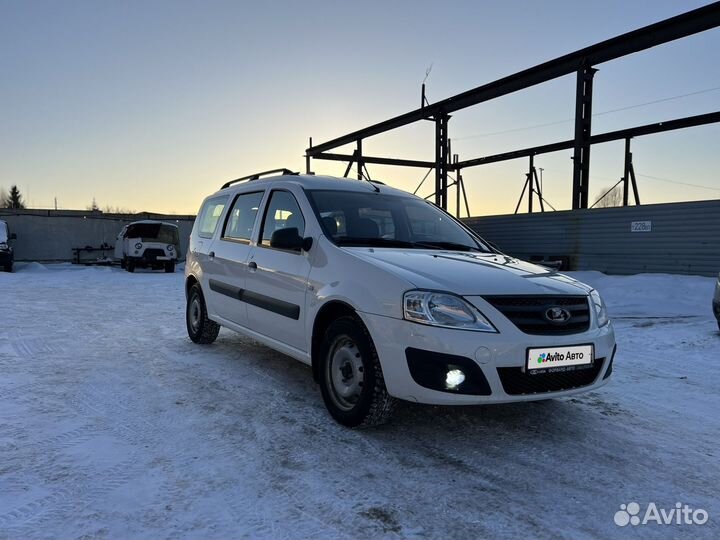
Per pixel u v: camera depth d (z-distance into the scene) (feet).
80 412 12.31
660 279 43.34
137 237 65.98
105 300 35.68
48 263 81.25
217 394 13.89
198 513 7.95
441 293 10.12
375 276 11.02
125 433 11.05
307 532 7.52
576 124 54.24
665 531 7.79
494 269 11.68
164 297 38.01
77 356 18.15
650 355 19.98
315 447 10.51
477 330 9.83
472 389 9.75
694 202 45.75
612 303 35.91
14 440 10.57
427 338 9.87
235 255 16.87
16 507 7.98
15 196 265.13
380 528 7.68
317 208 13.91
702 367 18.11
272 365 17.04
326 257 12.61
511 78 58.49
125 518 7.77
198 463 9.66
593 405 13.67
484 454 10.40
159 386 14.55
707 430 12.02
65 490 8.55
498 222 65.31
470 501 8.53
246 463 9.71
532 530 7.73
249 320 15.90
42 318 26.86
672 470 9.86
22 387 14.29
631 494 8.91
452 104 66.64
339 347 11.90
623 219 51.26
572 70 54.13
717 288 23.68
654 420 12.63
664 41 45.62
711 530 7.84
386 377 10.41
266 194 16.37
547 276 11.99
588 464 10.05
